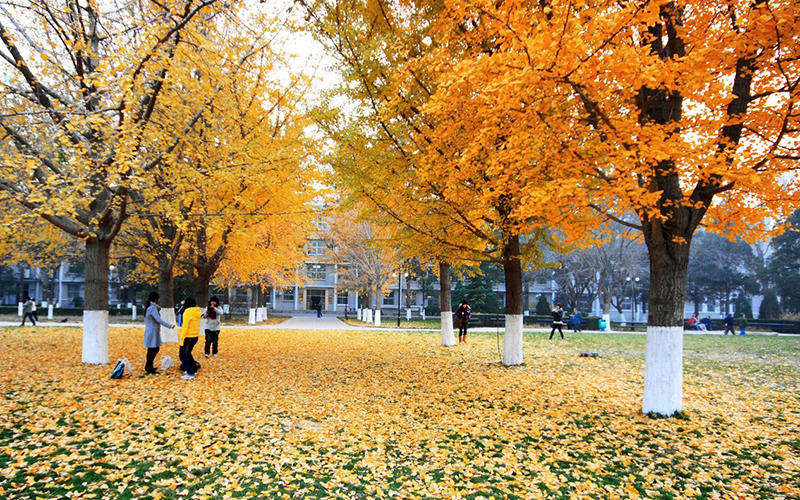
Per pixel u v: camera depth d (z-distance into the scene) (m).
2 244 11.30
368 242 10.01
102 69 6.42
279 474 4.34
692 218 6.24
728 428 5.86
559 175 6.10
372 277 26.61
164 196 8.88
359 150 8.10
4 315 28.67
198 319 8.86
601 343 16.92
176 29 6.82
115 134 7.11
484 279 37.00
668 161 5.86
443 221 8.70
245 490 3.99
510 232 8.37
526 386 8.32
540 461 4.79
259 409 6.63
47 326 19.06
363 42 7.45
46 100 8.12
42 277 36.75
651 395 6.42
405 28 8.23
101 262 9.77
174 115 8.95
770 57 5.24
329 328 23.44
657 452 5.04
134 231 13.05
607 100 6.05
